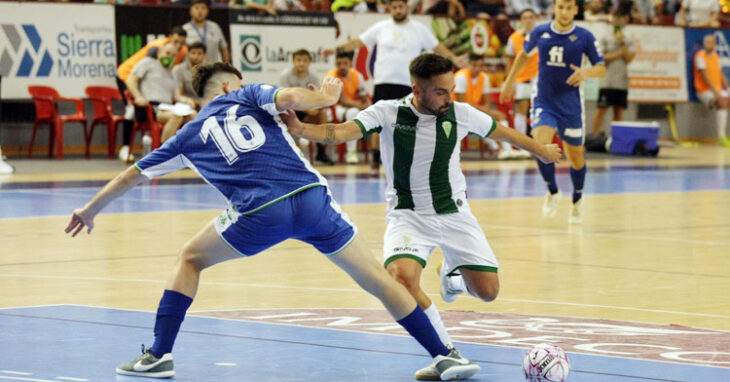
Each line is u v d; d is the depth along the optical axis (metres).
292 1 28.14
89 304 9.09
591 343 7.67
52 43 24.48
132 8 25.12
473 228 7.72
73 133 26.64
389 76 22.17
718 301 9.63
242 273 10.96
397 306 6.75
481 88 26.27
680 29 33.88
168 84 23.62
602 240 13.85
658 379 6.51
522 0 31.17
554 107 15.42
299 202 6.64
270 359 7.07
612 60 31.02
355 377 6.61
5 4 23.98
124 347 7.39
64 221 14.94
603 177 23.84
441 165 7.58
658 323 8.52
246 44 26.14
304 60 23.98
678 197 19.75
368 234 13.91
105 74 25.03
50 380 6.39
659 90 33.41
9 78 24.11
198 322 8.34
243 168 6.68
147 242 13.02
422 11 29.30
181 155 6.85
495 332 8.08
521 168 25.95
